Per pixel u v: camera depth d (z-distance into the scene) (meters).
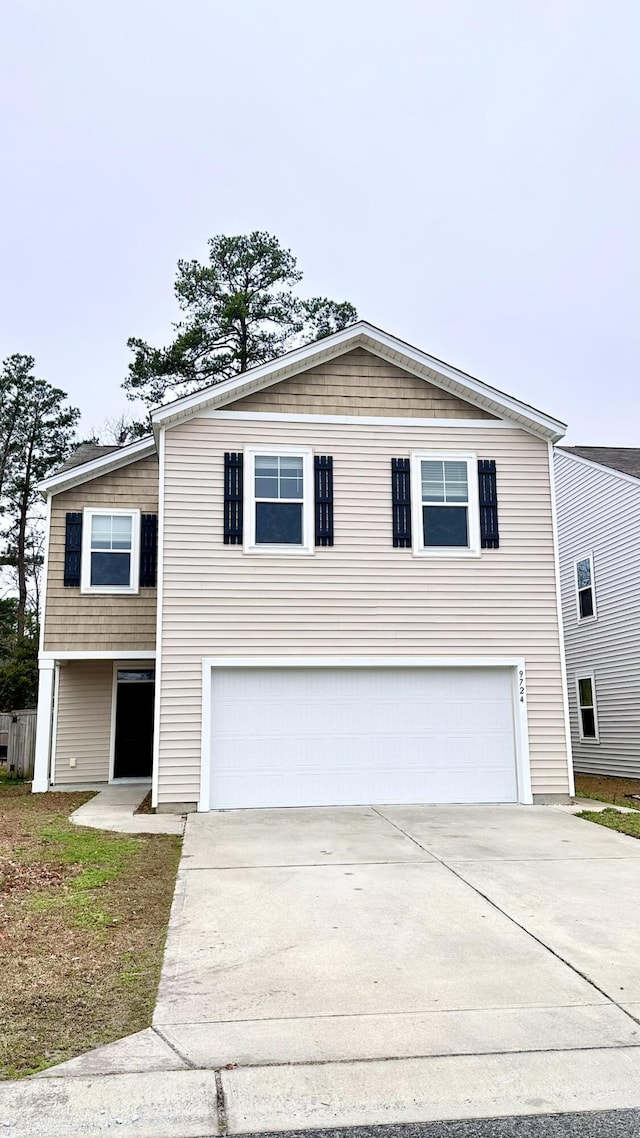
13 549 34.62
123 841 9.51
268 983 5.36
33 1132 3.58
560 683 12.80
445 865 8.53
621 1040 4.54
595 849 9.33
